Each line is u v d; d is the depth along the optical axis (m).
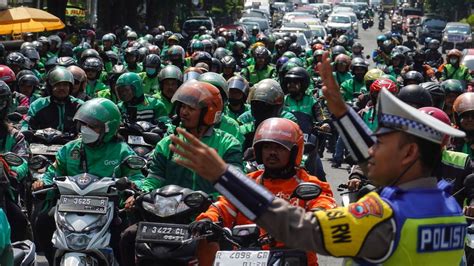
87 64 15.91
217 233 6.17
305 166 9.34
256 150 6.59
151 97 11.77
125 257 7.10
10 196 8.16
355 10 94.25
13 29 25.73
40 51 22.20
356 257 3.71
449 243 3.83
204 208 6.86
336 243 3.65
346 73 19.66
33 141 10.08
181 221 6.77
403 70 20.98
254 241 6.21
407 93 8.88
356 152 4.13
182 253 6.51
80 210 7.15
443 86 12.18
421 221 3.72
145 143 10.33
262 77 19.11
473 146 8.40
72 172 8.06
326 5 94.19
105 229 7.14
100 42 32.44
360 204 3.71
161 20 55.94
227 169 3.68
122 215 7.57
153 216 6.77
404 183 3.81
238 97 11.05
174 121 7.91
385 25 90.56
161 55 25.61
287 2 99.94
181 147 3.70
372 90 12.01
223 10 72.88
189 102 7.54
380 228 3.66
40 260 9.72
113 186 7.29
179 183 7.46
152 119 11.70
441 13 81.31
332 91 4.12
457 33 59.03
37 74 17.88
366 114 12.10
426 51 29.91
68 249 7.05
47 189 7.38
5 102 8.89
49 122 10.80
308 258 6.31
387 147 3.80
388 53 27.59
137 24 49.91
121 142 8.16
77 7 43.06
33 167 7.82
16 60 16.30
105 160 8.02
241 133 9.19
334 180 15.69
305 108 12.44
